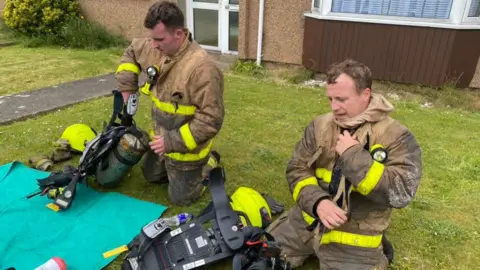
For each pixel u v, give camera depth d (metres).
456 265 2.74
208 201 3.38
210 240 2.35
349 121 2.09
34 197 3.29
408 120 5.46
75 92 6.12
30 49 9.34
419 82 6.42
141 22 9.30
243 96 6.28
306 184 2.27
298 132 4.93
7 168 3.66
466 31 5.98
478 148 4.59
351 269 2.25
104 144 3.23
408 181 1.98
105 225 3.00
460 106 6.21
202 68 2.84
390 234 3.03
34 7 9.80
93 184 3.56
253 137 4.75
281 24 7.51
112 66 7.88
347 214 2.08
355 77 1.99
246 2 7.63
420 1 6.07
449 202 3.49
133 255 2.38
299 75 7.35
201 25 8.88
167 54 2.92
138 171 3.85
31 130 4.66
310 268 2.67
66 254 2.69
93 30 9.62
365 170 1.94
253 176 3.84
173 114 3.03
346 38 6.69
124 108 3.30
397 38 6.33
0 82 6.52
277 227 2.66
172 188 3.27
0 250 2.69
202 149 3.15
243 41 7.91
